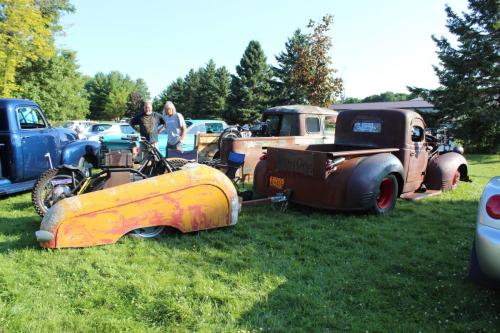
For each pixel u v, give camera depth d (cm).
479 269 319
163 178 455
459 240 484
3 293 328
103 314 301
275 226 532
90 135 1675
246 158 840
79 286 344
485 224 301
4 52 1709
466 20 2350
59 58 3544
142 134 779
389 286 356
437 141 831
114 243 436
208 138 1023
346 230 521
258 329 285
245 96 5038
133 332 279
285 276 373
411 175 693
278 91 4769
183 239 463
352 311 314
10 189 679
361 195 557
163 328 286
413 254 436
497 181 324
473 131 2286
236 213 505
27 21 1744
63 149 755
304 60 2227
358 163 578
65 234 415
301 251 443
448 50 2398
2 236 473
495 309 317
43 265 384
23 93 3197
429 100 2494
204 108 5900
